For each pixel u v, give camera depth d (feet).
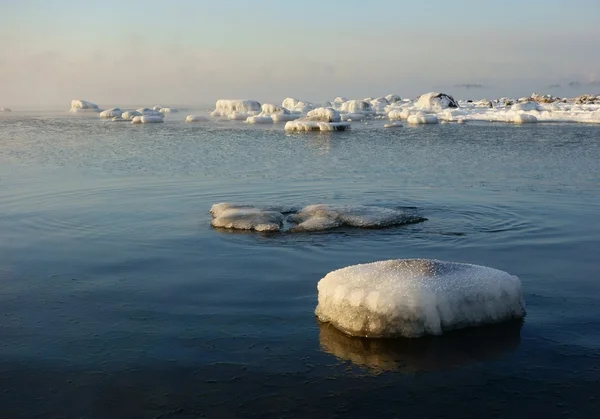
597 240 26.48
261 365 15.15
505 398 13.57
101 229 29.66
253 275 22.06
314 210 31.83
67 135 96.12
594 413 12.94
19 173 50.57
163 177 47.37
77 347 16.26
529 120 112.88
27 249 26.16
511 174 47.73
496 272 18.30
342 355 15.64
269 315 18.25
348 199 37.11
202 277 21.91
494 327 17.12
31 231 29.50
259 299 19.57
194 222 31.04
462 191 39.78
